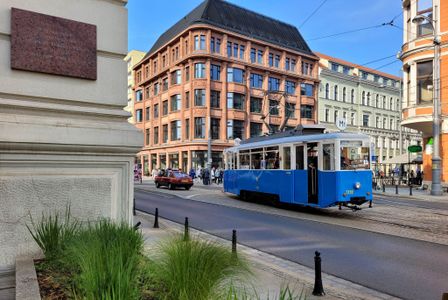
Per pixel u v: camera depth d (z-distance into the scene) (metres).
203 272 3.44
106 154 5.29
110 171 5.37
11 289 3.89
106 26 5.62
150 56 59.81
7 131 4.53
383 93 70.19
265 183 17.81
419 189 29.48
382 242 9.30
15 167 4.71
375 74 71.38
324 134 14.52
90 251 3.43
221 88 49.62
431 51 25.64
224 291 3.40
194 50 48.53
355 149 14.12
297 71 58.72
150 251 4.22
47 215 4.84
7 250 4.57
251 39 52.62
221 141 48.97
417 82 26.59
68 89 5.27
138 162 63.75
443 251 8.34
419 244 9.05
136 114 65.81
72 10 5.33
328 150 14.18
